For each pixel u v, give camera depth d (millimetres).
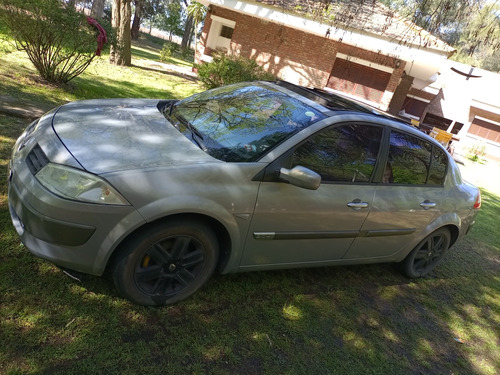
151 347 2404
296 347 2822
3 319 2252
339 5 9586
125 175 2338
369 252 3795
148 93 9961
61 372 2076
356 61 16562
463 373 3201
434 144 4051
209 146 2891
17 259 2727
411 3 6301
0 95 5828
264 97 3561
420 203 3861
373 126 3447
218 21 17656
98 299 2627
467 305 4340
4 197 3346
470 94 25844
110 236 2326
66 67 8312
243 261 2971
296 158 2938
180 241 2619
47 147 2543
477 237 6871
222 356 2520
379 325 3434
